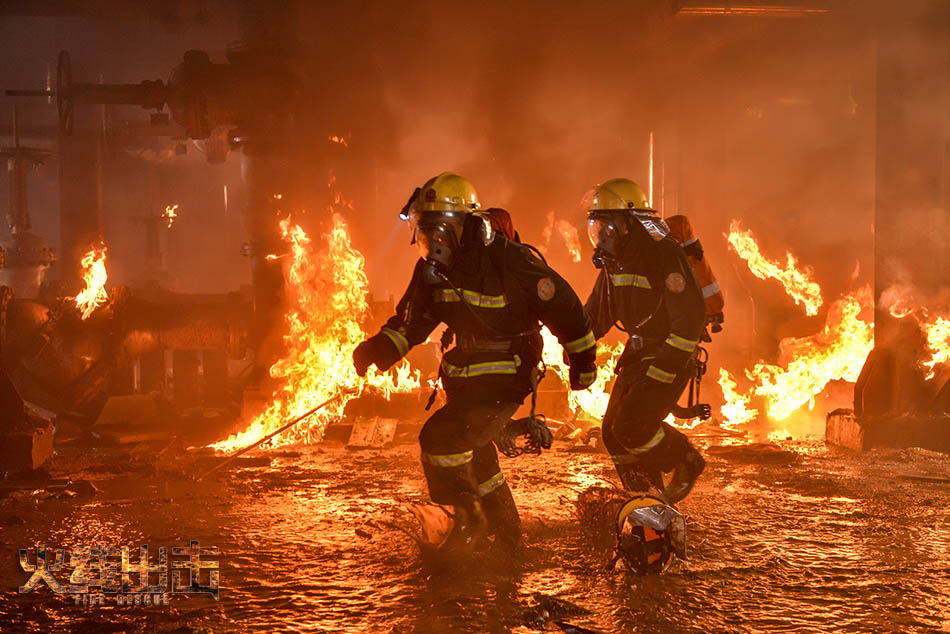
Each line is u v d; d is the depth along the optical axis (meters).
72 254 25.08
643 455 5.69
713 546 5.45
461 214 4.80
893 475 8.13
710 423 11.89
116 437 11.28
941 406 9.79
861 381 10.08
